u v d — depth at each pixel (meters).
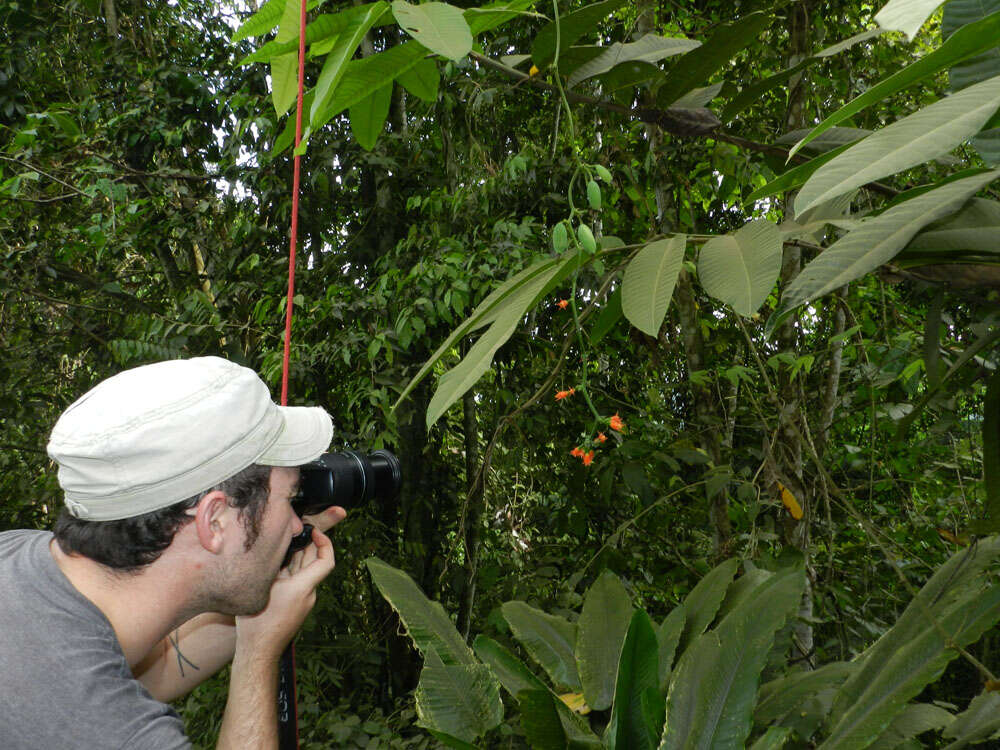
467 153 3.24
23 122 3.59
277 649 0.90
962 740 1.24
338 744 2.77
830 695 1.54
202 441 0.73
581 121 2.91
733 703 1.30
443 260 2.64
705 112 1.30
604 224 3.04
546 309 3.10
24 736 0.62
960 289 0.98
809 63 1.19
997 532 1.26
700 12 2.78
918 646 1.36
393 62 1.01
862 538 2.89
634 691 1.30
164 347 3.02
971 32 0.51
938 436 2.85
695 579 2.86
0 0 3.42
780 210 2.90
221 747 0.86
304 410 0.88
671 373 3.33
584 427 3.05
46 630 0.66
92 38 3.65
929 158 0.48
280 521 0.82
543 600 2.81
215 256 3.31
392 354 2.83
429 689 1.45
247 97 3.03
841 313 2.45
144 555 0.73
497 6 0.96
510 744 2.27
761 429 2.83
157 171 3.19
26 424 3.66
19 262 3.25
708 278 0.75
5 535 0.79
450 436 3.69
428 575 3.41
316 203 3.18
